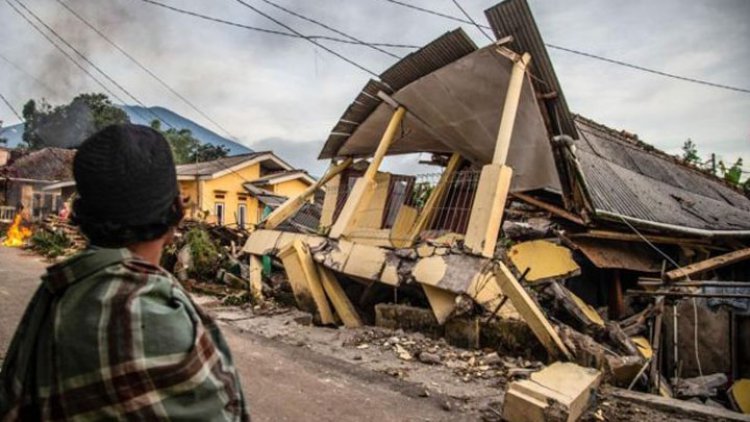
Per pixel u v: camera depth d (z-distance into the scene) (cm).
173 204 102
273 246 909
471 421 397
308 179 2386
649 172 1413
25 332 92
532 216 1079
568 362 507
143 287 87
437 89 827
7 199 2623
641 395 478
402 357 568
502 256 778
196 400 86
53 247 1427
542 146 821
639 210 1009
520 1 633
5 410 86
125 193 90
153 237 97
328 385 464
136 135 96
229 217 2184
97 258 89
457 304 590
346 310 748
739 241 1193
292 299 859
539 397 380
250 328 684
